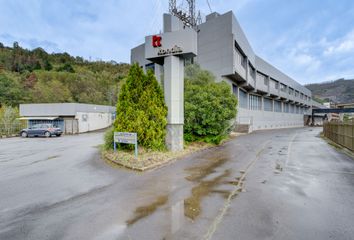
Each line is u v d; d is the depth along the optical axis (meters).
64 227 3.52
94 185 5.74
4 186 5.73
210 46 24.80
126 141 9.05
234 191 5.17
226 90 13.37
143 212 4.04
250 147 13.01
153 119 10.09
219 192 5.11
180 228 3.42
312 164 8.16
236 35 23.77
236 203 4.42
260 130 31.89
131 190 5.31
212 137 13.18
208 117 12.51
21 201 4.68
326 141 16.06
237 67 23.75
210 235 3.20
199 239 3.10
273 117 40.31
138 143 9.96
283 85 44.19
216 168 7.59
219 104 12.67
